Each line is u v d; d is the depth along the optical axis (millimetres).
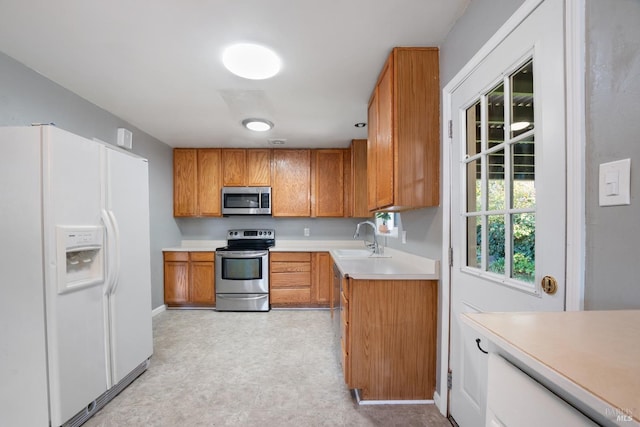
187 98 2385
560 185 858
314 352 2479
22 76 1860
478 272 1341
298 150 3982
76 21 1458
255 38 1610
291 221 4320
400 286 1747
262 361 2322
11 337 1439
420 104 1688
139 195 2088
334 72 1969
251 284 3660
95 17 1430
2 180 1426
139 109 2623
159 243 3613
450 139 1584
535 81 965
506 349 498
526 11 999
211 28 1522
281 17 1439
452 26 1521
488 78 1241
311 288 3719
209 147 3943
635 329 544
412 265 2080
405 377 1761
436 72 1694
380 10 1398
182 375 2107
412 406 1730
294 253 3717
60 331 1450
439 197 1689
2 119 1745
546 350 461
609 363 421
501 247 1205
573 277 806
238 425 1588
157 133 3344
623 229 672
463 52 1424
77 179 1565
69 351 1497
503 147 1161
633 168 645
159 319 3354
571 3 803
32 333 1428
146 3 1336
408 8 1390
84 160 1612
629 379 383
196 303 3775
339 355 2209
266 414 1677
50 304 1422
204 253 3699
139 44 1659
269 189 3922
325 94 2303
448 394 1623
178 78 2055
